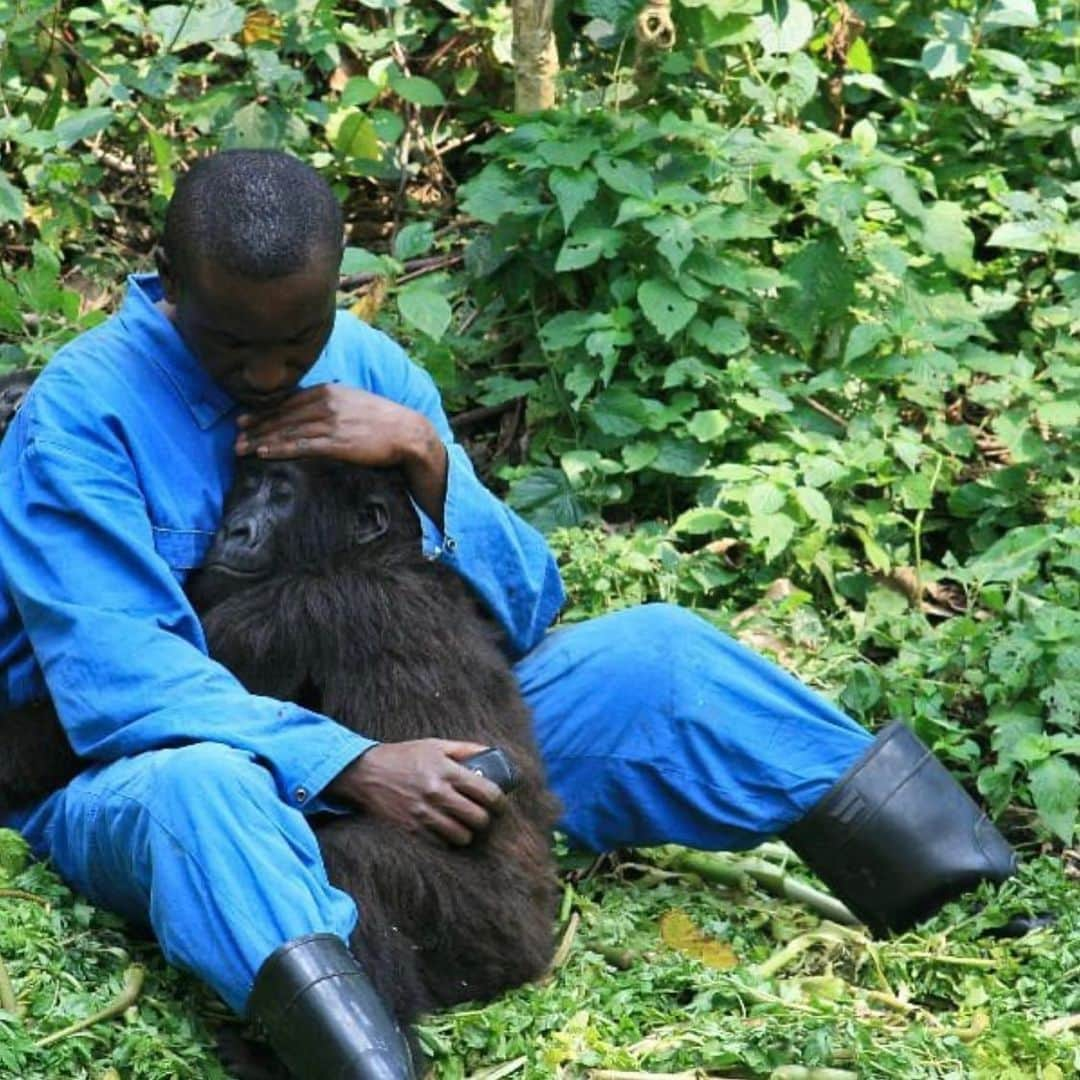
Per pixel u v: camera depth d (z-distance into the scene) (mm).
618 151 10836
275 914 6383
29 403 7355
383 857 6871
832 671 9664
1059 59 13055
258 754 6785
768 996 7293
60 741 7434
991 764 9500
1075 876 8969
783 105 11930
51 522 7098
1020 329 12008
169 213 7020
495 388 10891
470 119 12641
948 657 9648
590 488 10523
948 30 12125
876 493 11055
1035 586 10133
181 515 7348
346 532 7582
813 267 11094
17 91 11844
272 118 11664
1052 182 12219
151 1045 6473
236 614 7355
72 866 7137
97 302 11523
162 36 11727
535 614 8156
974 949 7855
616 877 8570
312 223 6863
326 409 7441
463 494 7719
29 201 11656
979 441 11602
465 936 7023
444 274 11508
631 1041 7102
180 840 6469
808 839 8156
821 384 10844
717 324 10797
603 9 11398
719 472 10211
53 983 6621
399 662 7367
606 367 10531
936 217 11445
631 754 8094
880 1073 6836
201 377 7375
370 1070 6164
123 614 6980
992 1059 7023
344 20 12938
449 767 6941
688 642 8117
